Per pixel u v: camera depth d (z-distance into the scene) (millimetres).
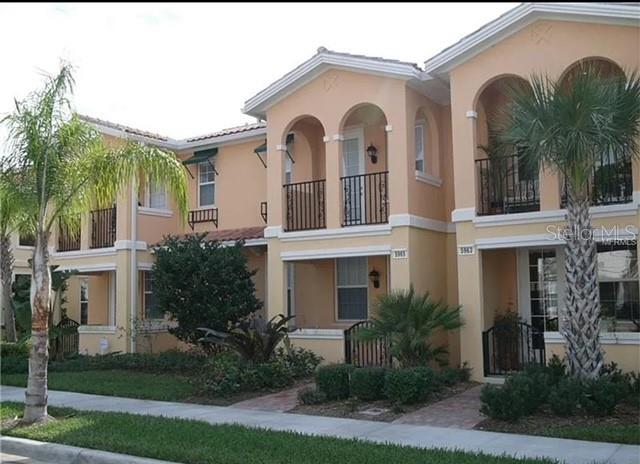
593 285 10328
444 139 16094
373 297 17219
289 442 8828
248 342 14102
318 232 15602
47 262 11273
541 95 10242
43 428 10195
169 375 16234
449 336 14852
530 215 12812
